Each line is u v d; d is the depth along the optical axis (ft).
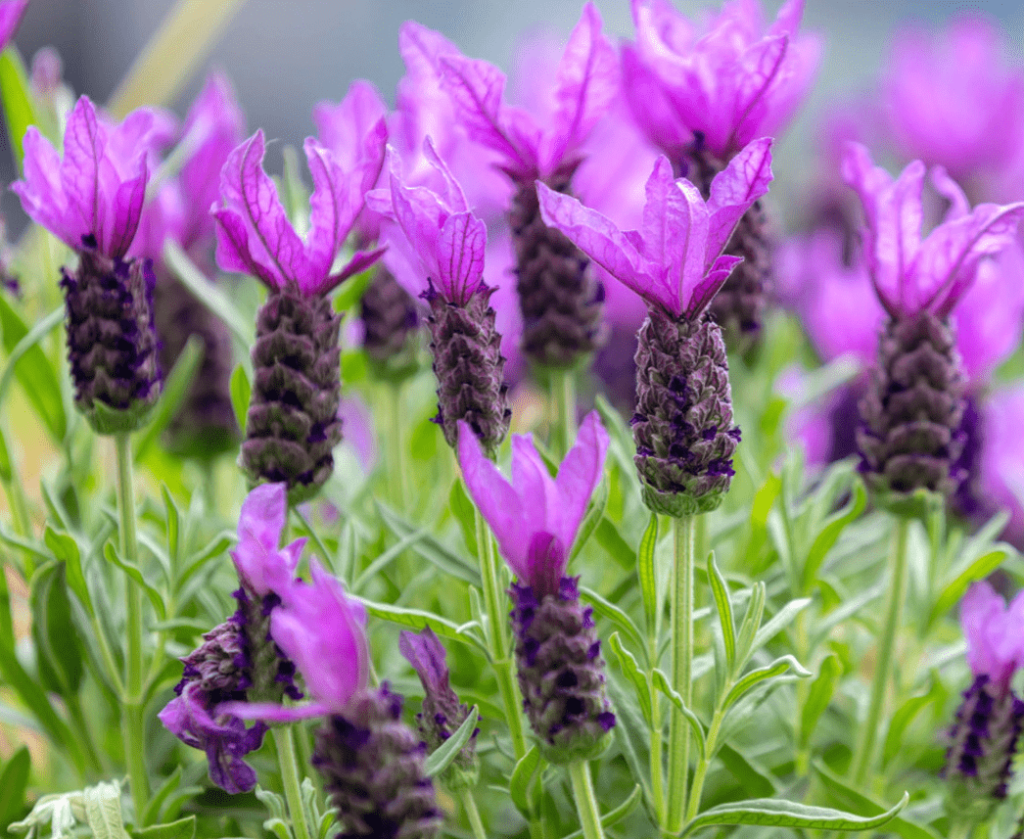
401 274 1.66
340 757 1.34
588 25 1.55
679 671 1.48
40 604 1.60
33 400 1.70
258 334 1.50
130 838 1.51
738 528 1.75
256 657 1.41
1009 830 1.63
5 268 1.71
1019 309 1.76
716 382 1.45
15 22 1.65
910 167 1.55
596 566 1.76
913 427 1.57
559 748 1.41
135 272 1.53
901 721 1.61
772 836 1.56
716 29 1.58
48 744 1.74
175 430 1.81
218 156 1.78
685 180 1.42
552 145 1.58
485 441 1.47
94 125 1.50
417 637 1.46
